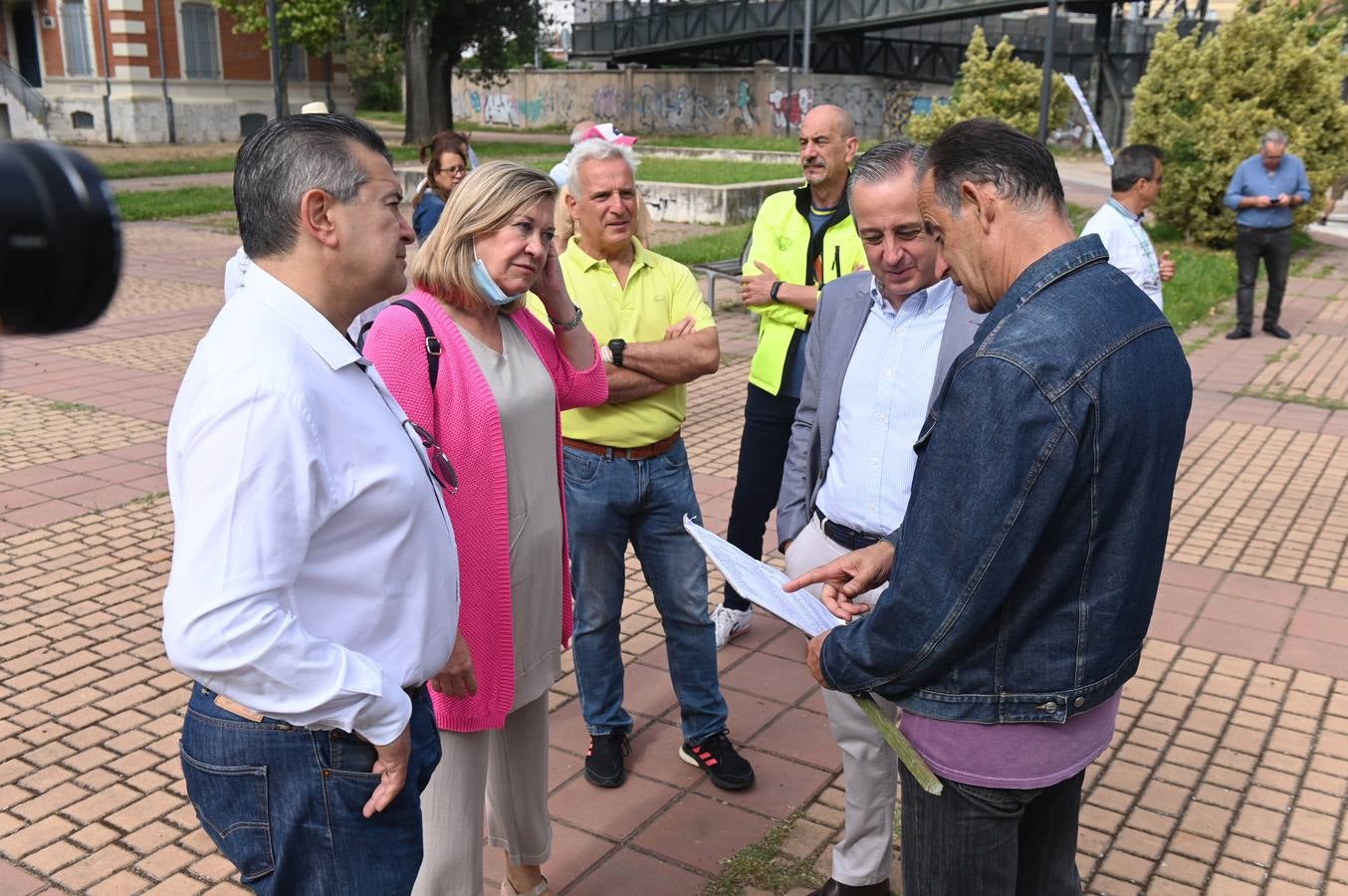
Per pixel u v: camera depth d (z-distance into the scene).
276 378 1.59
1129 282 1.76
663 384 3.18
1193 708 3.92
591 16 43.47
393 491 1.73
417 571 1.80
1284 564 5.23
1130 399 1.65
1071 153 33.00
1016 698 1.77
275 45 18.06
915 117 21.11
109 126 33.12
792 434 3.08
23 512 5.65
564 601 2.73
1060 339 1.63
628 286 3.30
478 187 2.29
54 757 3.53
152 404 7.70
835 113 3.93
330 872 1.76
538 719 2.69
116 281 0.91
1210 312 11.65
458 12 31.00
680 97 39.69
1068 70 35.75
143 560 5.10
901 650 1.77
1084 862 3.08
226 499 1.54
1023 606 1.73
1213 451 7.03
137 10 32.34
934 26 39.00
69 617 4.52
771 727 3.76
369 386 1.79
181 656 1.56
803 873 3.00
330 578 1.69
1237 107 14.52
